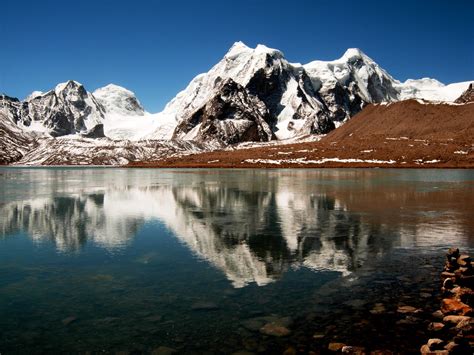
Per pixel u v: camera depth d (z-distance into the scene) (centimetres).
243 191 4594
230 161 16275
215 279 1399
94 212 2984
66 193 4528
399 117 17588
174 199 3822
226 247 1852
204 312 1117
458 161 11638
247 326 1026
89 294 1268
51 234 2180
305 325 1026
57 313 1127
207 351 911
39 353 911
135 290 1298
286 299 1199
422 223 2408
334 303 1160
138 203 3522
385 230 2202
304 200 3631
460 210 2936
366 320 1044
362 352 873
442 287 1248
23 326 1048
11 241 2020
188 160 18050
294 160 14638
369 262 1576
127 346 939
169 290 1295
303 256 1678
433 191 4384
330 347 913
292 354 888
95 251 1809
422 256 1653
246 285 1333
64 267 1566
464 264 1369
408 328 994
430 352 854
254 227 2325
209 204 3416
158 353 905
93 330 1021
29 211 3045
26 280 1409
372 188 4797
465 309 1062
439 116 16362
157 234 2161
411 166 11569
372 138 16025
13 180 7381
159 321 1066
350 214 2781
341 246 1841
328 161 13650
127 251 1802
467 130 14312
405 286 1291
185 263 1600
